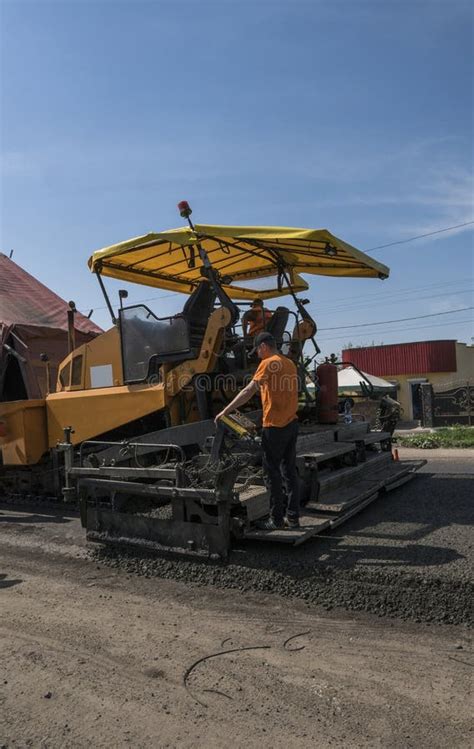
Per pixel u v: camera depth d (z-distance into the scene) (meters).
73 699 3.18
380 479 7.50
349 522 6.24
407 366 36.00
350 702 3.04
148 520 5.64
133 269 7.94
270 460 5.26
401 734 2.75
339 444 7.29
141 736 2.82
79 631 4.09
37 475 8.73
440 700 3.03
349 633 3.90
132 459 7.19
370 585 4.47
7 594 4.92
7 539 6.77
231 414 5.28
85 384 7.89
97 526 6.07
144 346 7.11
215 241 7.04
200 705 3.07
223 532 5.14
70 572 5.47
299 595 4.55
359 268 8.02
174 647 3.78
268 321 7.61
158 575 5.24
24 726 2.94
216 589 4.84
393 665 3.42
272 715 2.95
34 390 9.37
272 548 5.31
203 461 5.62
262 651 3.68
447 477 9.12
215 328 6.51
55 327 9.94
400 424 32.41
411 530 5.79
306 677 3.32
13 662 3.65
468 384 25.78
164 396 6.86
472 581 4.25
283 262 7.89
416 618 4.06
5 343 9.43
